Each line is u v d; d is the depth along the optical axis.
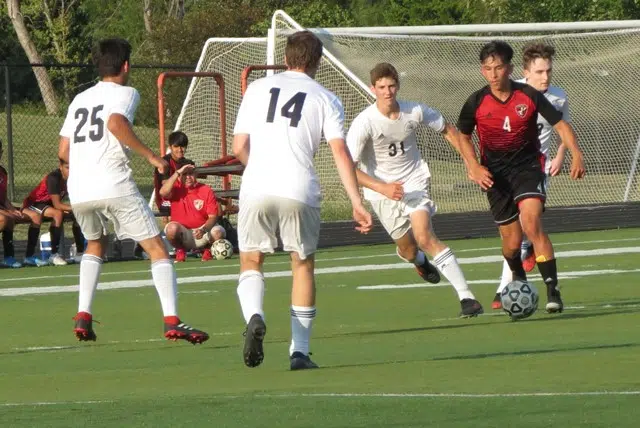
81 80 130.50
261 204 18.11
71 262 45.59
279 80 18.53
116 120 22.08
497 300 26.73
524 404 14.49
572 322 24.44
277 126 18.23
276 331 25.06
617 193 65.56
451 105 66.12
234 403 15.30
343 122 18.42
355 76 58.94
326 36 60.06
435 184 64.75
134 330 26.09
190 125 63.91
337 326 25.47
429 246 25.83
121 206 22.17
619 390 15.46
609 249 43.12
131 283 37.28
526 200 24.97
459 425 13.28
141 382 18.20
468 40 63.34
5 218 44.09
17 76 135.00
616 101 65.75
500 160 25.20
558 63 66.00
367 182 24.52
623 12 83.12
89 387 17.86
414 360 19.47
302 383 17.25
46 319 28.84
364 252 46.44
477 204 64.50
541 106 24.66
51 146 94.31
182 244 44.66
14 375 19.69
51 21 130.25
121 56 22.61
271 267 41.44
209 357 21.19
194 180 44.81
